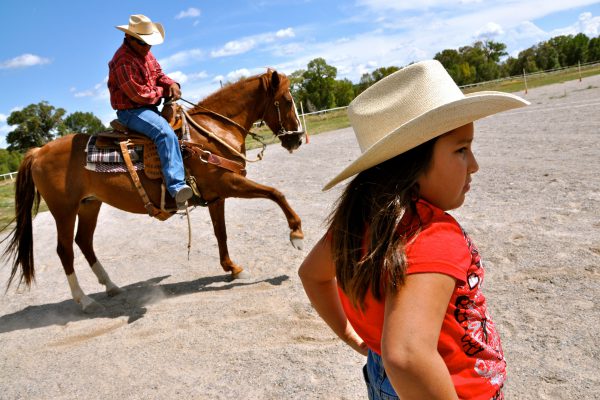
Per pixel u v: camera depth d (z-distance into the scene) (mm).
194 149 4543
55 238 8188
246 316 3953
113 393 3096
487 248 4270
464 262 1048
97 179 4574
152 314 4316
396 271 1014
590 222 4426
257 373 3066
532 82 34406
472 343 1125
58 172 4570
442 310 995
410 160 1136
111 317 4422
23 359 3779
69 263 4680
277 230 6301
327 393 2746
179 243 6594
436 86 1146
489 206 5457
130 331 4008
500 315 3184
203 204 4746
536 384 2477
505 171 6969
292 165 11586
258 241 5969
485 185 6398
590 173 6074
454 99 1143
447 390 938
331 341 3332
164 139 4293
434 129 1062
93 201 4945
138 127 4371
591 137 8383
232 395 2879
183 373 3213
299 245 4742
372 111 1200
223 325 3844
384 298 1109
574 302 3166
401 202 1095
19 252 4719
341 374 2910
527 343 2832
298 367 3055
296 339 3434
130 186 4551
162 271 5516
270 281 4633
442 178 1140
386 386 1246
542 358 2672
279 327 3650
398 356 932
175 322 4051
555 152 7680
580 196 5223
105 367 3455
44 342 4059
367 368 1354
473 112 1062
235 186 4684
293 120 5234
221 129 4863
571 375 2490
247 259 5383
